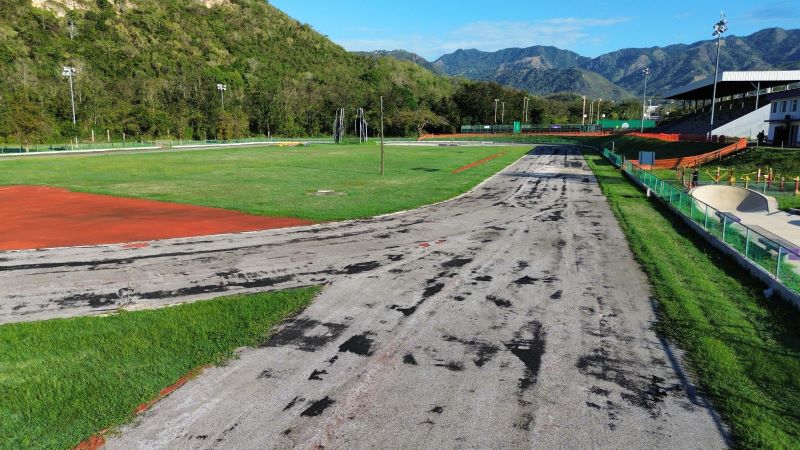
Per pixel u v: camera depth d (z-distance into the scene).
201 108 108.50
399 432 7.39
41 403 8.09
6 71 91.31
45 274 14.89
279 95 125.31
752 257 15.20
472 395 8.41
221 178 38.94
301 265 15.98
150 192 31.23
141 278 14.60
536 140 105.62
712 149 51.59
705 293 13.23
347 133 126.38
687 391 8.57
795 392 8.41
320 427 7.50
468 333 10.89
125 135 95.69
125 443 7.15
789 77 62.69
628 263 16.30
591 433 7.40
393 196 30.11
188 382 8.79
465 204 27.86
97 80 102.19
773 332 10.80
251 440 7.20
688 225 22.25
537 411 7.96
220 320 11.38
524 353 9.95
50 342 10.22
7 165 48.06
